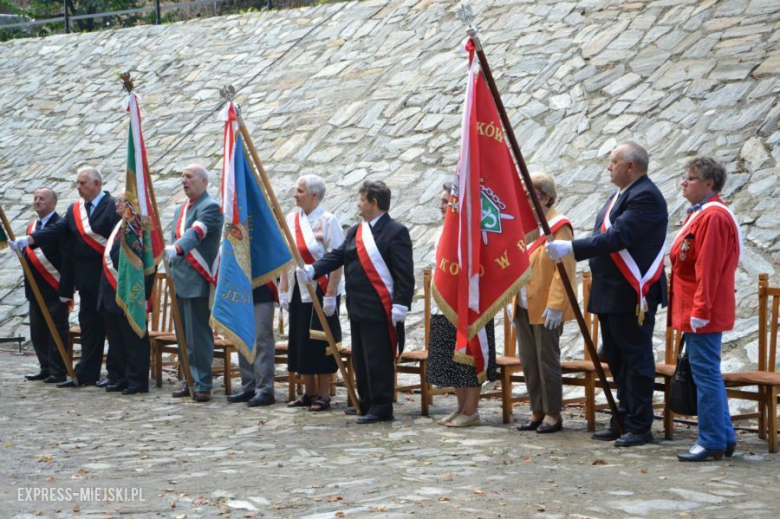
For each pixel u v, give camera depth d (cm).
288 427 643
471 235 581
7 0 2398
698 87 1027
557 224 612
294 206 1138
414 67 1301
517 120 1105
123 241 772
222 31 1662
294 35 1538
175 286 773
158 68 1623
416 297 941
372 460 529
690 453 521
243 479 483
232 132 719
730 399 688
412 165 1120
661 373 589
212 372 834
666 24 1148
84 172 842
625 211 557
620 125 1029
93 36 1831
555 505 420
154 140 1425
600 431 594
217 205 779
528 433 614
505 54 1227
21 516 418
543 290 610
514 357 684
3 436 613
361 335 670
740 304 767
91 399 775
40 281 868
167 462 530
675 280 537
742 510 411
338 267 692
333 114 1285
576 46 1180
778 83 983
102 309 836
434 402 760
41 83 1730
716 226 514
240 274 713
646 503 423
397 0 1501
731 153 927
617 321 566
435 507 417
